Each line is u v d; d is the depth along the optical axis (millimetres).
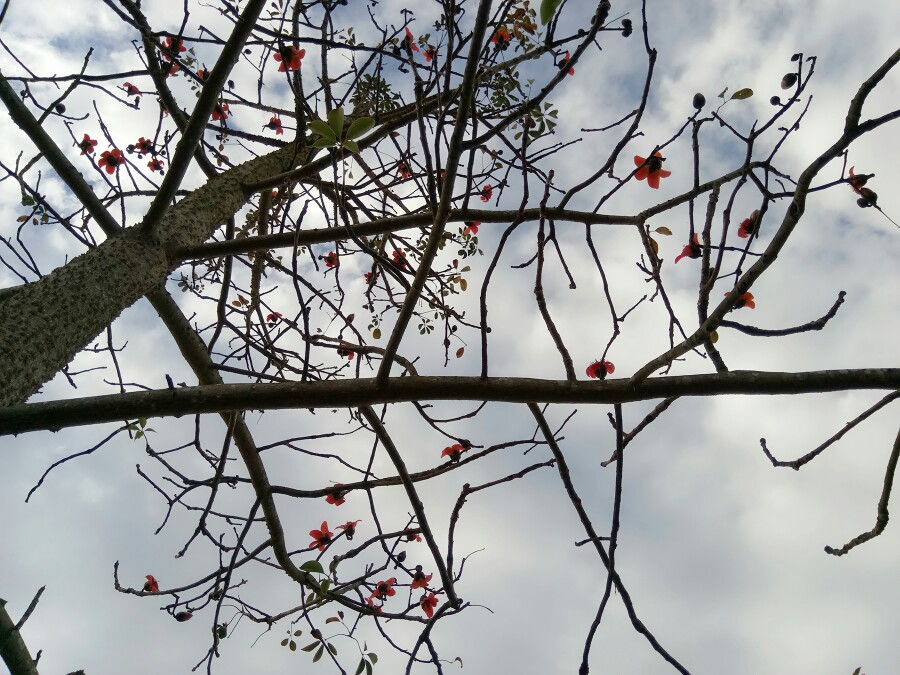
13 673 1278
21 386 1301
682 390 1267
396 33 1861
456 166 1149
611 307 1560
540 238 1344
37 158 1944
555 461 1618
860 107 1036
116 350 2199
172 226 1972
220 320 2162
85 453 1815
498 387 1345
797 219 1127
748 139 1259
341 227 2043
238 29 1521
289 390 1384
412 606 2227
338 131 1218
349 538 2688
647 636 1299
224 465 1914
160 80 2135
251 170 2508
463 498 1729
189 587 2117
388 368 1346
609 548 1371
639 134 1290
